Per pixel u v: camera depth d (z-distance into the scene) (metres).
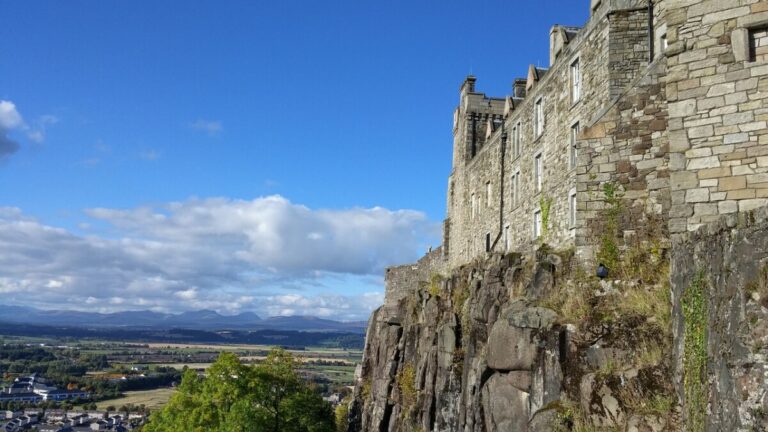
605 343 15.83
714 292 11.10
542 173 31.12
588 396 14.44
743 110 13.11
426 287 41.84
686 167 13.55
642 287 17.17
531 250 30.34
